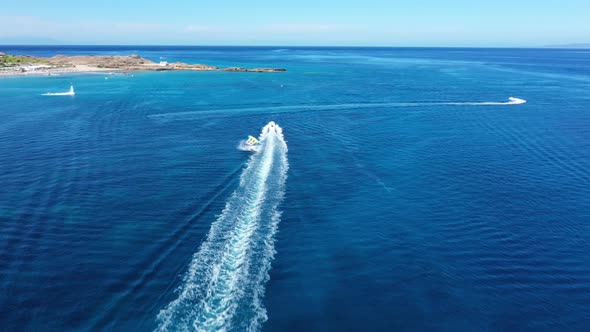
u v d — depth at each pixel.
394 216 32.31
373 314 21.59
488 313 21.95
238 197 34.47
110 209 31.91
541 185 39.16
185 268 24.39
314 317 21.12
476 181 39.94
